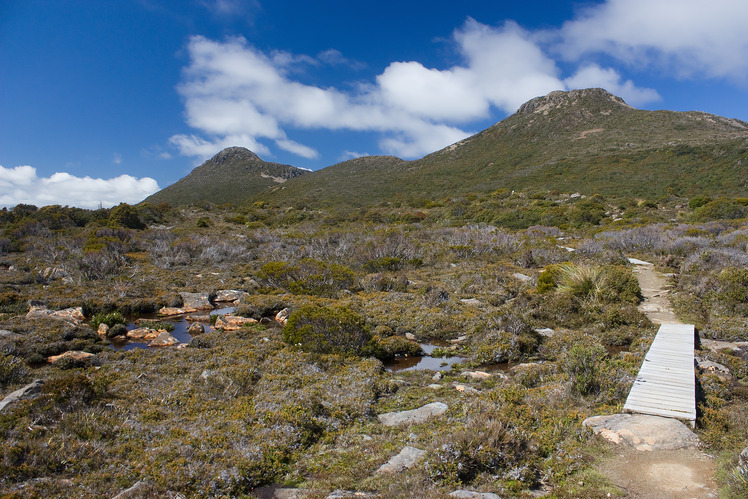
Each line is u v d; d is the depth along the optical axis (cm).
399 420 650
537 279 1795
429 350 1123
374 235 3138
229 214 5956
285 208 6938
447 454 462
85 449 519
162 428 603
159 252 2775
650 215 4203
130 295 1712
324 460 527
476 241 2739
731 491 396
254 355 962
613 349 1041
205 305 1650
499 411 582
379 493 438
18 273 2000
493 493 421
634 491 416
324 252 2667
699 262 1755
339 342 1030
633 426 522
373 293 1736
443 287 1780
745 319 1110
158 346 1167
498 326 1145
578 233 3544
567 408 624
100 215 4250
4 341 1027
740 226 2831
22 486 442
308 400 671
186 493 453
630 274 1495
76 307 1485
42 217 3778
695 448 486
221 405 705
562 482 439
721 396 676
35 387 693
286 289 1866
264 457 523
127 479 473
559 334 1116
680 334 988
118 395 735
